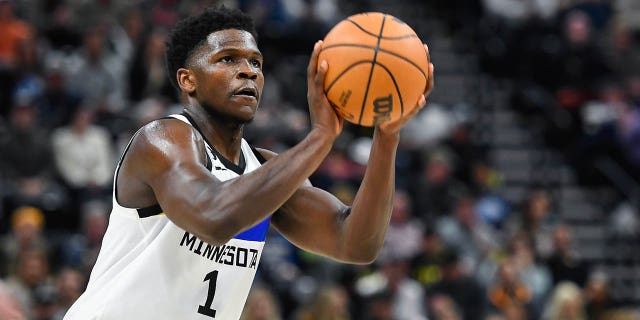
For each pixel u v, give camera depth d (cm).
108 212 2680
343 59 930
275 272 2689
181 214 904
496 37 4244
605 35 4338
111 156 2944
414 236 2950
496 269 2867
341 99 935
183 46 1043
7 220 2608
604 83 4041
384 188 1005
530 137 3997
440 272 2753
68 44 3462
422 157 3394
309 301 2555
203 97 1023
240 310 1071
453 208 3158
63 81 3138
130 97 3312
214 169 1002
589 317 2939
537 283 2878
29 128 2809
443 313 2525
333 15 3944
